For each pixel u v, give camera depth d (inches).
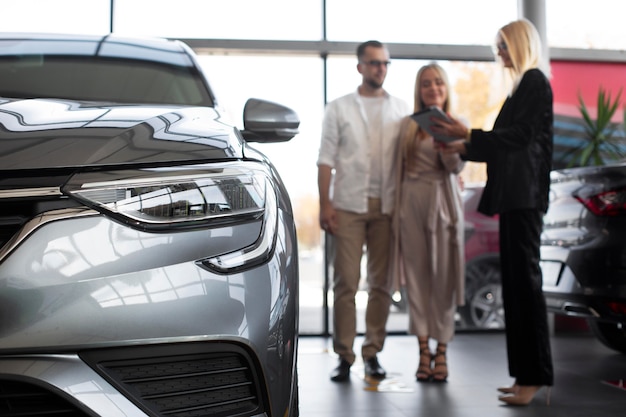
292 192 219.1
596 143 230.1
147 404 51.7
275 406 56.6
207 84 90.9
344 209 147.6
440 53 226.5
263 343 55.2
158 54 95.5
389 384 141.3
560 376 149.3
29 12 213.8
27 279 49.3
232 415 54.5
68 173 53.0
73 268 50.3
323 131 150.7
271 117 84.1
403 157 147.8
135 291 51.0
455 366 163.2
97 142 56.4
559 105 232.4
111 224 52.2
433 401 125.0
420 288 147.7
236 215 56.1
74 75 87.5
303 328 218.8
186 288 52.4
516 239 120.1
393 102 152.6
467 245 218.7
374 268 151.3
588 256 136.6
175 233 53.5
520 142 119.6
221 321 53.1
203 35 217.5
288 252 60.2
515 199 118.8
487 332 219.1
